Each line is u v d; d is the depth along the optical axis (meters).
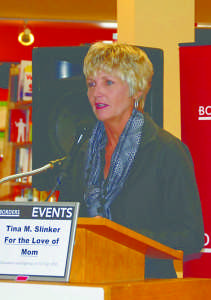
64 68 4.60
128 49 4.30
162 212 4.10
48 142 4.58
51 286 2.14
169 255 2.65
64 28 12.48
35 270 2.32
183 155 4.16
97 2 10.78
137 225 4.01
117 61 4.24
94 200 4.14
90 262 2.41
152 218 4.04
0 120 8.77
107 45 4.31
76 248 2.41
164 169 4.12
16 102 8.35
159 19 5.52
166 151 4.16
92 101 4.33
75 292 2.09
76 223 2.34
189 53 4.60
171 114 5.54
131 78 4.26
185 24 5.55
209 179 4.46
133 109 4.31
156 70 4.46
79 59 4.57
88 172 4.27
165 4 5.53
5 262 2.38
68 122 4.54
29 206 2.45
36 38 12.45
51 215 2.39
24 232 2.41
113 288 2.10
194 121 4.55
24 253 2.37
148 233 3.78
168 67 5.53
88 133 4.44
